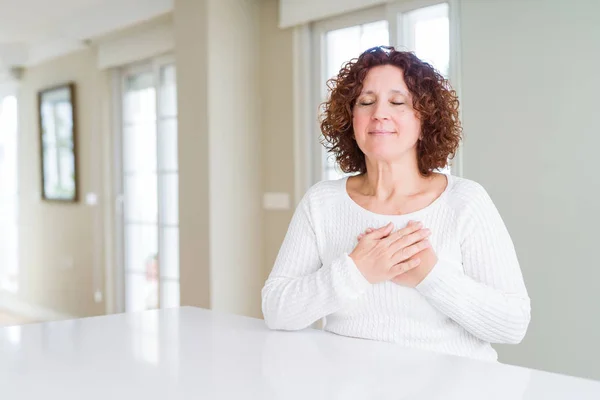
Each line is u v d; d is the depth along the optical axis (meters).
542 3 2.67
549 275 2.68
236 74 3.92
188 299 3.98
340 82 1.38
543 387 0.88
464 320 1.18
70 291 5.62
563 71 2.61
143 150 4.97
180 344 1.18
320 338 1.23
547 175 2.67
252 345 1.17
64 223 5.67
